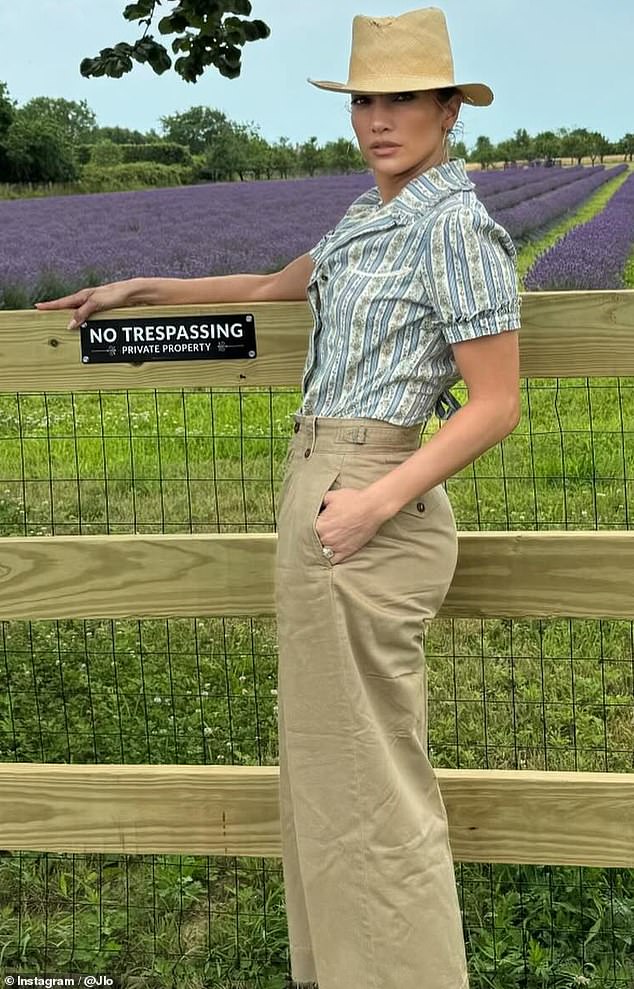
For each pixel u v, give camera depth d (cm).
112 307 224
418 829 196
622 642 401
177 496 533
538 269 1489
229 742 341
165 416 679
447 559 201
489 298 182
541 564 218
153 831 234
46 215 2466
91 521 502
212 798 231
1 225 2258
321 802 195
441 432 186
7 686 371
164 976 255
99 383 227
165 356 223
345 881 195
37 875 294
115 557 227
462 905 270
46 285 1535
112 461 599
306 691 193
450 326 184
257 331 220
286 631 195
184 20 407
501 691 371
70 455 616
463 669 385
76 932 271
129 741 348
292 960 220
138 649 406
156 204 2653
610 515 484
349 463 191
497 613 221
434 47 193
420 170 198
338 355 193
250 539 224
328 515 187
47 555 228
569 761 330
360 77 194
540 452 560
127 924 270
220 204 2588
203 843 233
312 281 201
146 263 1694
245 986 252
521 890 276
